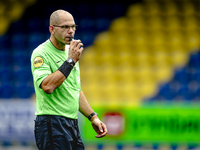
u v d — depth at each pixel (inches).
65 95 414.9
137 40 1641.2
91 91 1467.8
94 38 1648.6
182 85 1465.3
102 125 464.8
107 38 1646.2
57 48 418.9
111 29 1679.4
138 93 1460.4
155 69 1536.7
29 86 1513.3
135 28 1679.4
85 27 1680.6
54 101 408.8
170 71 1519.4
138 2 1764.3
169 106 1138.0
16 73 1562.5
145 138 1141.1
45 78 388.5
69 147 408.8
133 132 1146.0
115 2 1763.0
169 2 1761.8
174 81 1483.8
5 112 1206.3
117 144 1220.5
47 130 407.2
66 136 408.5
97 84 1491.1
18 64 1595.7
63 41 406.6
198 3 1752.0
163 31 1667.1
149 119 1142.3
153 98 1439.5
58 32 403.9
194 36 1647.4
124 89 1473.9
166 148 1226.6
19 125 1198.3
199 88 1446.9
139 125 1144.8
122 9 1744.6
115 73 1530.5
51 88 383.9
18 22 1731.1
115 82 1502.2
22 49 1641.2
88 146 1186.6
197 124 1127.6
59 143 404.8
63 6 1758.1
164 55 1578.5
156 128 1139.3
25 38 1673.2
